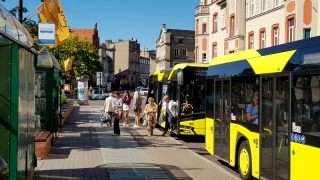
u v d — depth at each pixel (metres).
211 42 53.28
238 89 11.16
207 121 14.05
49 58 15.98
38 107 16.11
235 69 11.46
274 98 8.84
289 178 8.01
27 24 20.66
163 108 22.03
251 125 10.13
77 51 71.00
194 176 11.12
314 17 29.77
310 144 7.24
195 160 13.76
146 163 12.84
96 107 46.72
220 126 12.65
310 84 7.36
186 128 18.95
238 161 11.05
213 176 11.16
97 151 14.92
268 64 9.25
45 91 16.12
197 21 57.22
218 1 49.19
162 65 119.38
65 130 21.98
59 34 15.58
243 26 41.50
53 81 17.34
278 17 34.75
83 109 42.72
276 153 8.68
